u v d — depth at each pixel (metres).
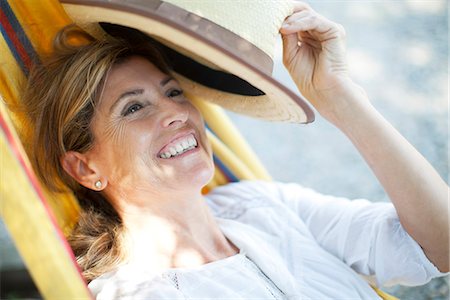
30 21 1.72
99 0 1.45
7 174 1.21
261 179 2.22
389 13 4.36
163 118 1.68
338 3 4.39
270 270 1.68
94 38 1.77
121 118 1.68
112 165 1.70
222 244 1.77
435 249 1.73
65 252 1.28
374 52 4.08
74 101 1.67
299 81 1.80
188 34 1.37
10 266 3.09
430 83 3.89
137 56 1.76
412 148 1.73
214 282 1.62
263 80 1.47
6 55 1.71
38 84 1.74
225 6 1.45
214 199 2.03
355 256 1.82
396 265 1.77
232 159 2.12
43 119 1.72
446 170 3.36
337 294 1.71
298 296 1.65
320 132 3.78
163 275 1.63
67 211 1.82
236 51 1.44
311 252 1.80
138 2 1.43
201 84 1.93
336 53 1.76
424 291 2.95
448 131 3.60
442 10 4.37
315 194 2.01
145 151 1.66
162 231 1.72
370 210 1.85
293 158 3.58
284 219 1.89
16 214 1.20
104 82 1.68
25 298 3.05
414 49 4.12
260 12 1.50
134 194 1.70
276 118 1.84
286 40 1.77
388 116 3.68
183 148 1.70
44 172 1.76
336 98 1.75
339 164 3.54
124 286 1.59
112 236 1.73
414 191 1.69
